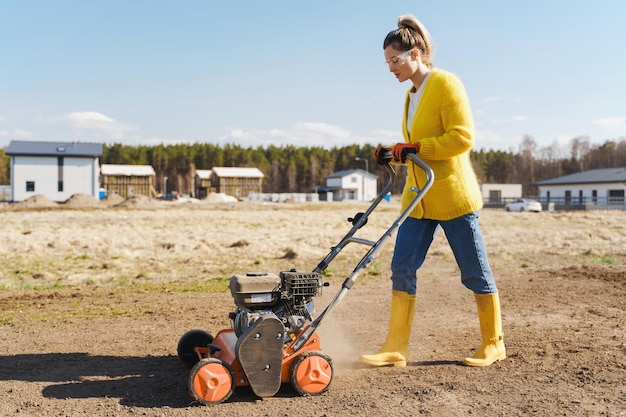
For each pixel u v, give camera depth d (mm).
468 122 4691
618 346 5410
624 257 13164
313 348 4340
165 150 152750
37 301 7992
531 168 127312
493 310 5004
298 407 3891
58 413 3807
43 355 5270
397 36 4812
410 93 5082
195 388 3879
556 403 3934
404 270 4992
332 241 17062
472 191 4898
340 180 96938
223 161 146875
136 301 8016
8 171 129000
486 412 3787
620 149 122938
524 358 5094
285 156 153250
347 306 7715
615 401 3957
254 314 4066
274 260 13086
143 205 44281
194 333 4895
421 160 4578
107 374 4691
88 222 25297
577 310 7180
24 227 21469
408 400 4027
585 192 64438
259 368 3955
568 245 15930
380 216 31859
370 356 4953
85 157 63125
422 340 5879
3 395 4172
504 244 16219
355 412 3793
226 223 25766
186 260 13031
